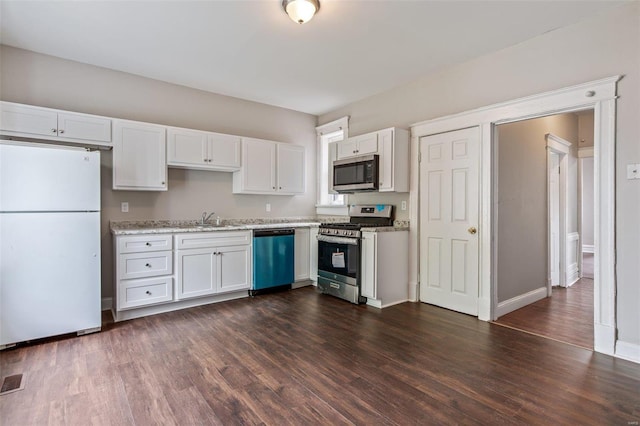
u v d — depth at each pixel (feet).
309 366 7.52
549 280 13.71
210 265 12.08
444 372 7.27
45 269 8.80
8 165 8.38
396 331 9.64
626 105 7.88
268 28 9.02
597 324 8.32
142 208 12.39
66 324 9.07
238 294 13.12
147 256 10.82
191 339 9.03
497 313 10.87
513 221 11.84
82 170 9.29
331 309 11.67
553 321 10.57
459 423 5.57
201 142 12.78
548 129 14.05
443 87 11.76
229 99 14.57
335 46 10.02
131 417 5.72
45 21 8.73
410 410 5.92
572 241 16.48
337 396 6.35
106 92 11.73
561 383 6.81
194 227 12.31
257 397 6.31
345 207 15.83
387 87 13.48
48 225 8.84
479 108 10.60
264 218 15.75
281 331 9.61
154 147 11.75
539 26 8.89
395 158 12.41
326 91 13.96
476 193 10.90
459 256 11.41
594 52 8.39
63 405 6.05
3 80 10.13
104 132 10.84
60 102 10.95
